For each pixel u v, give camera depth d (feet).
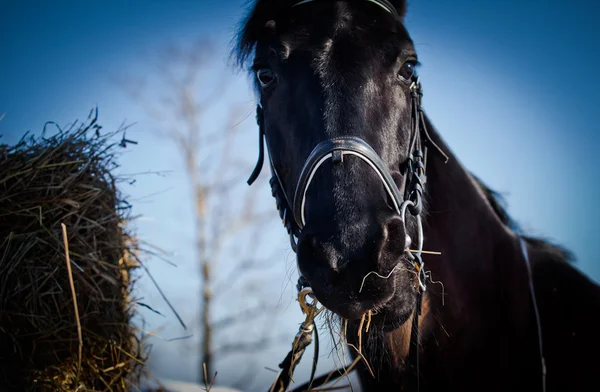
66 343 7.91
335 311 5.46
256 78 7.63
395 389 7.14
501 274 7.64
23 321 7.70
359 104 6.20
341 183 5.82
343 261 5.41
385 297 5.48
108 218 8.44
